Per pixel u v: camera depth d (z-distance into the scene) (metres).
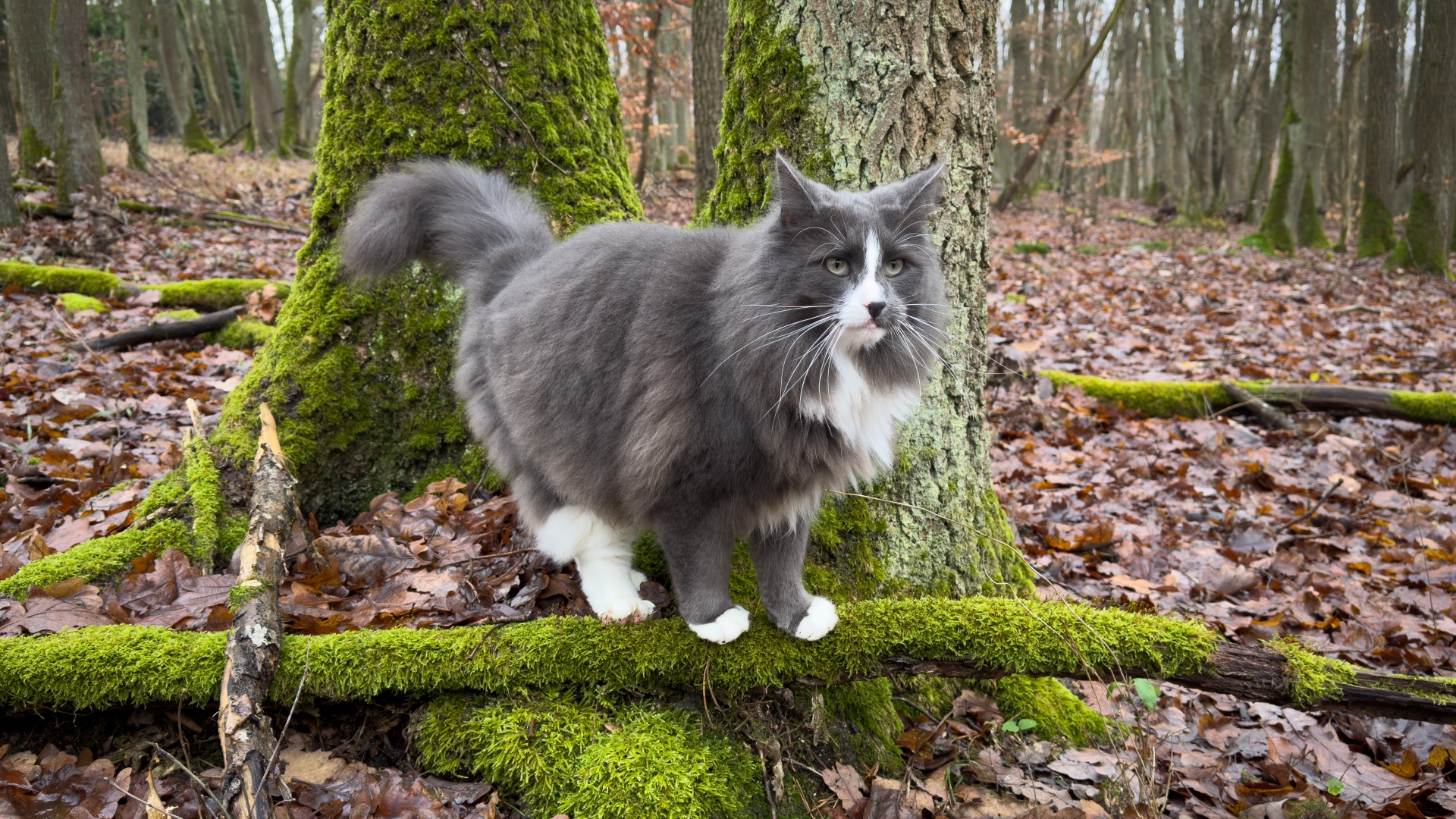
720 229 2.52
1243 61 30.80
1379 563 4.14
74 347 5.47
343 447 3.35
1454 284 12.74
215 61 26.62
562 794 2.19
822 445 2.23
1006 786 2.62
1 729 2.27
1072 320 9.08
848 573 2.91
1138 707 3.04
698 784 2.21
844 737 2.62
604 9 10.34
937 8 2.76
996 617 2.40
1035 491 4.77
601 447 2.30
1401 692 2.25
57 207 9.71
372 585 2.85
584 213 3.55
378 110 3.39
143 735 2.30
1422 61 13.38
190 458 3.12
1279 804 2.57
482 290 2.78
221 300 6.79
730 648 2.36
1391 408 6.07
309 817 2.06
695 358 2.19
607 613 2.50
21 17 11.23
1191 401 6.21
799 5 2.82
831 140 2.83
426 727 2.32
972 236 2.97
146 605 2.56
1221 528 4.49
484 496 3.35
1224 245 17.69
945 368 2.95
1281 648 2.36
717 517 2.28
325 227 3.46
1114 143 35.88
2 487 3.55
